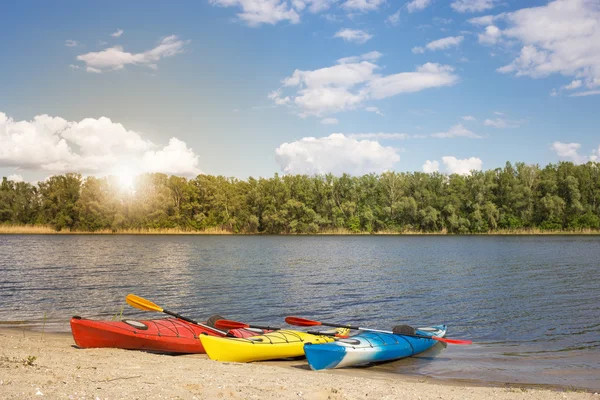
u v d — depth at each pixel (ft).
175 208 357.41
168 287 86.43
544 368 38.52
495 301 72.59
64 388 24.12
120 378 27.45
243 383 28.22
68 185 353.72
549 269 116.37
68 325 54.95
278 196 345.92
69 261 138.72
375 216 333.42
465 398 27.55
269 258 151.23
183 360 36.78
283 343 40.78
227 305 69.05
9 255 160.86
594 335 51.31
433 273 109.09
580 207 301.43
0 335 46.32
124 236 326.65
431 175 339.77
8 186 373.81
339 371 37.29
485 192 318.04
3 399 21.42
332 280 96.48
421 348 43.65
